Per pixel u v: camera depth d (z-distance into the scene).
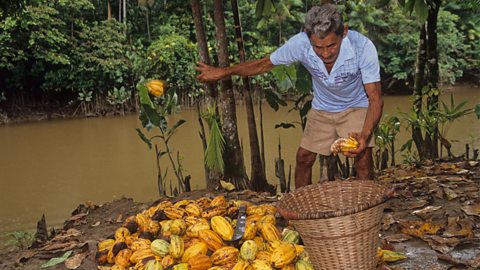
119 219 4.50
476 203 4.14
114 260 3.23
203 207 3.59
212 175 5.47
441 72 19.69
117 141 11.87
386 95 20.08
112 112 17.06
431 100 6.29
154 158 9.66
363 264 2.64
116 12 19.28
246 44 18.22
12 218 6.41
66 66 16.75
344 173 5.82
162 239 3.12
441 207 4.13
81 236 4.14
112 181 8.18
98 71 16.92
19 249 4.24
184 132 12.29
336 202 2.97
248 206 3.62
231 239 3.08
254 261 2.84
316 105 3.75
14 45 15.87
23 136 13.51
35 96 17.08
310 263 2.87
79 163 9.63
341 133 3.67
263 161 5.71
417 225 3.75
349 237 2.57
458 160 6.10
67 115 17.03
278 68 5.12
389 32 19.98
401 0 5.55
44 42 16.28
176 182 7.91
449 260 3.19
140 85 5.12
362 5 18.53
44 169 9.30
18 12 7.24
